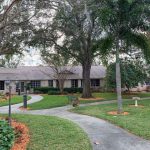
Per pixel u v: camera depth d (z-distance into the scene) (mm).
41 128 14914
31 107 28625
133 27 22734
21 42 24766
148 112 21312
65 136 12938
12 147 10391
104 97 39438
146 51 24656
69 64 56219
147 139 12859
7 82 16688
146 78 45281
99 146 11703
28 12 21047
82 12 22922
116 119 18016
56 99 37625
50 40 29734
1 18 16516
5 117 19422
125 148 11398
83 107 26594
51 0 18547
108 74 44969
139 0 21500
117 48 22672
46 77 59031
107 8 21250
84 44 36688
